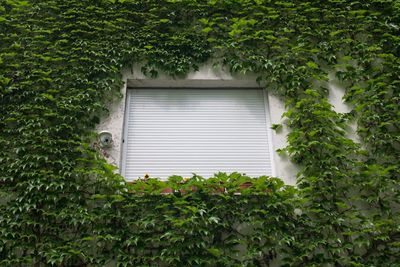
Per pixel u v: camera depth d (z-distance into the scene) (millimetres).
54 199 3729
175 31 5027
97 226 3648
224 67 4863
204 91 4902
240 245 3707
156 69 4770
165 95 4840
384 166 4199
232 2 5184
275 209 3820
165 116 4684
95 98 4477
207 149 4484
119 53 4750
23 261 3445
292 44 4973
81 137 4203
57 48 4695
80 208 3699
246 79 4809
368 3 5273
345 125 4438
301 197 3936
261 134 4617
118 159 4172
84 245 3586
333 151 4223
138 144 4465
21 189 3773
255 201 3877
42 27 4867
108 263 3549
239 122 4691
